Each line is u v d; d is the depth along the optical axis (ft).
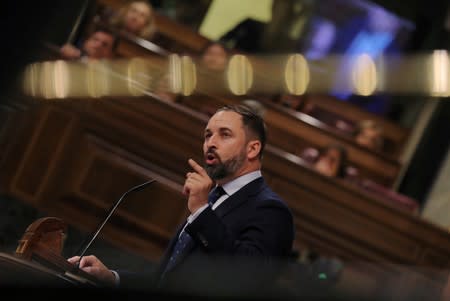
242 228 22.61
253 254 21.48
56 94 44.32
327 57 75.15
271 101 66.80
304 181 47.50
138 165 44.93
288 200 47.47
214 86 58.90
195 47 68.08
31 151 43.75
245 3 74.43
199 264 21.12
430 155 72.38
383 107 73.77
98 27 54.60
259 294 12.82
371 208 47.98
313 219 47.57
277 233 22.54
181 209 44.50
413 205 52.70
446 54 74.43
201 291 12.92
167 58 55.93
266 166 47.26
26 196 43.65
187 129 45.44
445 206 69.05
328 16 75.87
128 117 45.29
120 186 44.39
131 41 54.60
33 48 24.70
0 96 24.56
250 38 74.59
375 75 73.56
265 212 22.79
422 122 73.41
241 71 63.36
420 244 48.32
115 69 52.75
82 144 44.50
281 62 71.26
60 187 43.96
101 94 45.01
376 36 75.92
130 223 43.93
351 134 67.15
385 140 73.46
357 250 47.91
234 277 15.97
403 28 76.23
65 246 42.63
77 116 44.60
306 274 39.55
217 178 23.75
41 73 44.29
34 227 20.71
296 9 75.25
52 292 12.88
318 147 63.00
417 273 47.29
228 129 23.75
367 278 47.39
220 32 74.23
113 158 44.60
